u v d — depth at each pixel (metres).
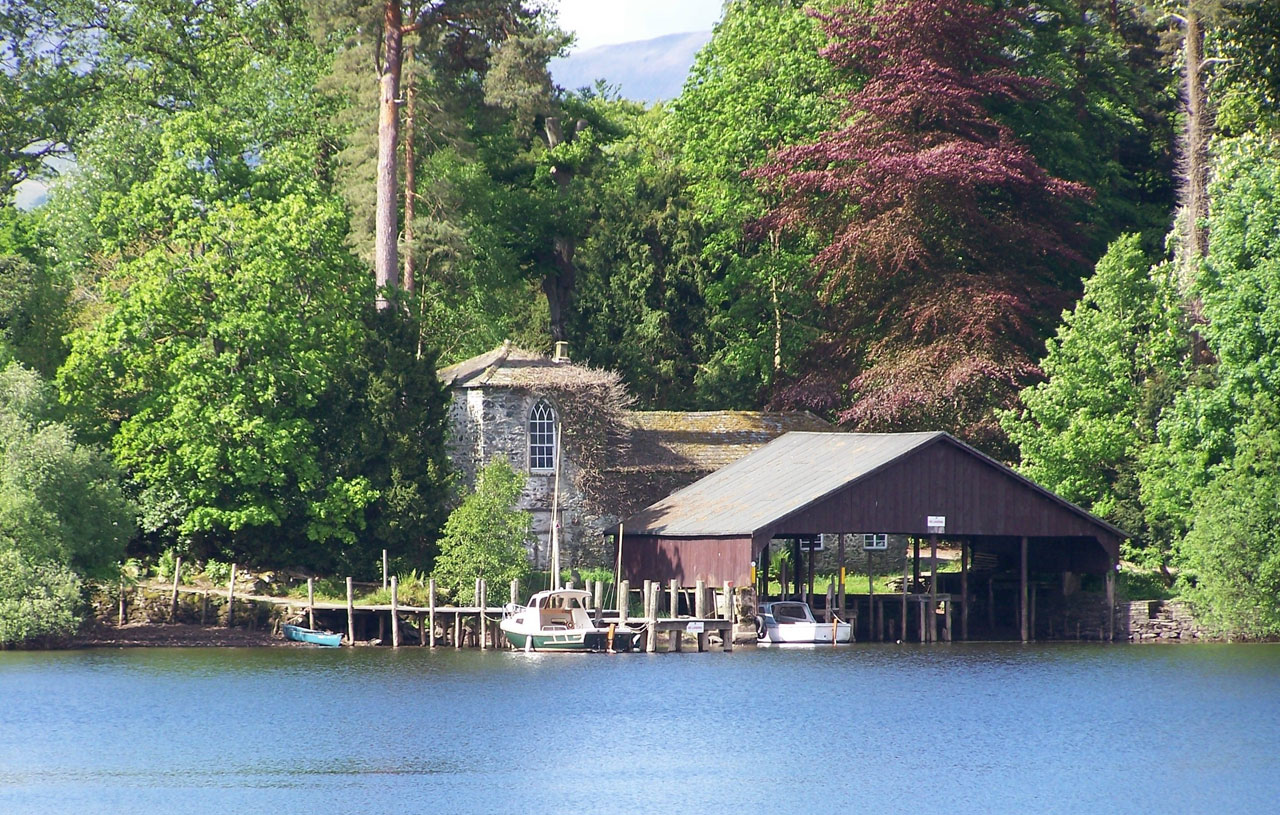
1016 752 63.34
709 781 58.16
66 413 100.31
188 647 92.81
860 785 57.56
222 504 100.56
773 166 124.12
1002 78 122.81
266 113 127.50
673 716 70.81
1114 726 68.88
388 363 102.62
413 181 118.94
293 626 95.94
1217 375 103.56
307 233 104.19
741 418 120.69
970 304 115.88
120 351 101.06
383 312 104.56
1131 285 108.56
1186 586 99.38
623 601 93.31
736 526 94.06
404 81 116.88
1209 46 123.25
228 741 64.62
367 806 54.12
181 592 99.44
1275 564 94.44
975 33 123.44
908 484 95.38
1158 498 101.62
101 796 55.38
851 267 121.88
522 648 92.06
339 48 125.75
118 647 92.25
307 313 104.25
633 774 59.12
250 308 101.31
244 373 101.12
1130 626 100.50
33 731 66.44
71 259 116.31
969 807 54.50
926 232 122.06
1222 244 103.81
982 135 123.19
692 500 104.62
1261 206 102.81
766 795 56.06
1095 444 104.75
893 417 117.31
